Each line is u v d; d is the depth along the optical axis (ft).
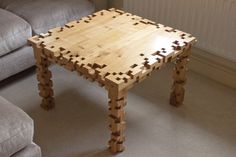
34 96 7.29
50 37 6.15
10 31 6.95
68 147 6.08
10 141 4.58
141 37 6.20
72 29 6.42
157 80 7.89
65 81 7.78
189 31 8.14
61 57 5.66
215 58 8.38
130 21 6.76
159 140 6.27
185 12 7.98
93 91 7.47
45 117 6.73
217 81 7.90
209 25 7.74
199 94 7.49
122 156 5.92
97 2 9.60
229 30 7.48
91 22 6.70
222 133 6.47
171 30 6.47
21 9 7.64
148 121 6.69
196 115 6.88
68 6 7.96
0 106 4.86
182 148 6.13
